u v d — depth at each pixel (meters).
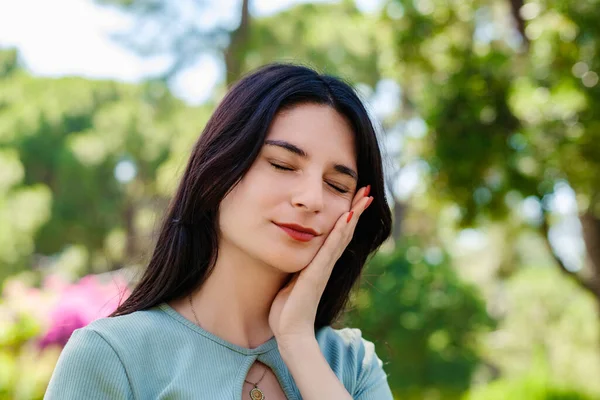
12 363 3.56
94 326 1.14
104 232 17.27
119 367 1.11
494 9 7.03
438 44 6.89
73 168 17.08
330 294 1.42
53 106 18.25
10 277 15.35
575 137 6.06
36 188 17.39
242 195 1.19
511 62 6.57
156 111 14.34
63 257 17.30
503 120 6.39
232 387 1.16
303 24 11.06
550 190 6.31
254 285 1.23
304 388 1.21
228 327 1.23
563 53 6.06
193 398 1.13
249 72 1.29
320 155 1.21
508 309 11.54
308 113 1.22
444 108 6.44
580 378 8.71
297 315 1.24
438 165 6.43
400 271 8.39
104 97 18.48
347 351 1.39
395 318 8.18
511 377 9.72
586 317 9.21
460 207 6.51
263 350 1.23
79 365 1.10
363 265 1.44
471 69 6.45
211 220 1.23
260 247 1.19
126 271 1.68
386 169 1.47
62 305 3.64
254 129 1.19
